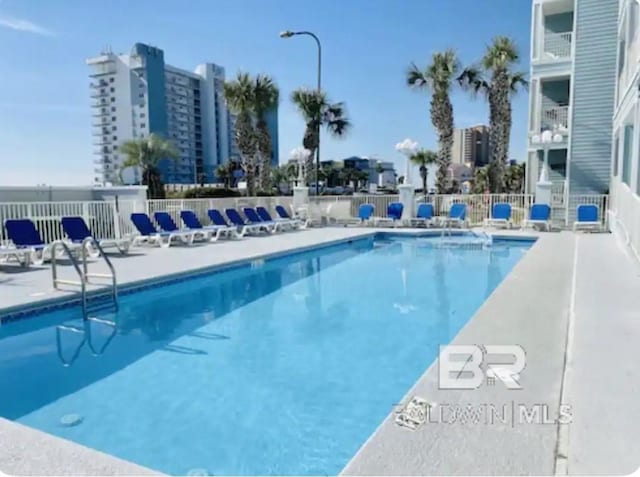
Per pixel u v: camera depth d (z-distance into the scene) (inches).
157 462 117.3
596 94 590.9
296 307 269.6
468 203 636.1
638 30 323.6
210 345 206.8
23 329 226.8
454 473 83.9
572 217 593.0
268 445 124.7
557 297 217.0
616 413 105.8
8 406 149.2
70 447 99.0
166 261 350.9
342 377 169.6
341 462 116.6
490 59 717.9
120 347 204.7
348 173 2544.3
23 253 327.3
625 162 423.8
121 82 2399.1
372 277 354.0
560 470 84.7
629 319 179.9
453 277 351.3
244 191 864.9
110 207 438.3
